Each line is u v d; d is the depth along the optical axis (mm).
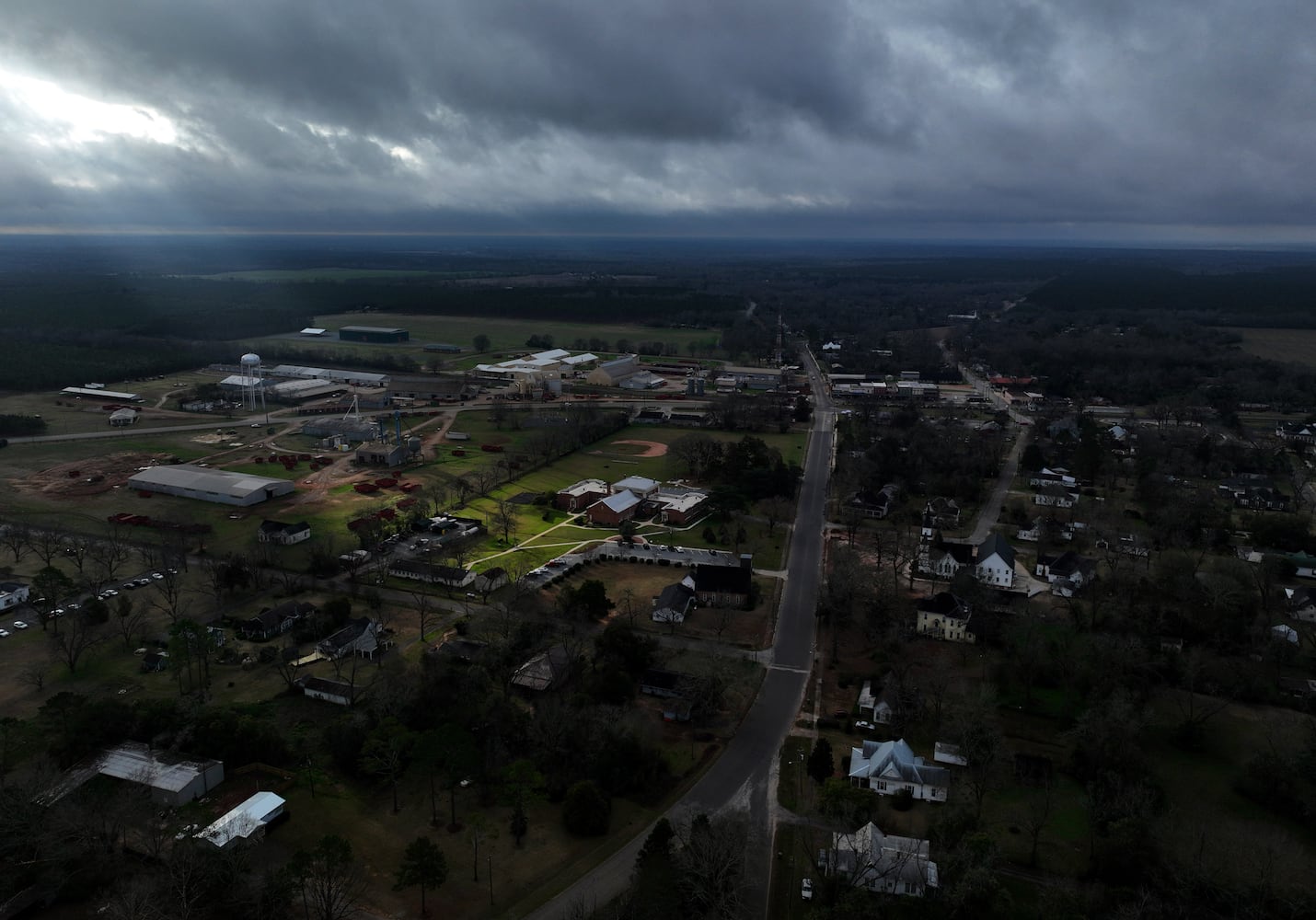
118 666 135250
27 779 102250
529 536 198125
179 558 172625
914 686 129375
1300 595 162875
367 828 99750
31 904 85250
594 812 99688
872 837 94125
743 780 110875
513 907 87875
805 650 147375
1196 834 100125
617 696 124688
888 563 184125
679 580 175250
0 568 171000
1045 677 137000
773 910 88500
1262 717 127688
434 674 123000
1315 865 95188
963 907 86438
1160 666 134375
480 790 107000
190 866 84625
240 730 110562
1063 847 98688
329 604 148625
